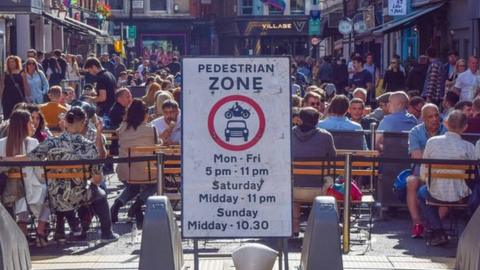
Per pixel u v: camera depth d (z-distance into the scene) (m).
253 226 12.31
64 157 16.62
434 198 16.42
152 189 19.27
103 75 31.28
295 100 23.97
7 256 12.84
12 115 17.00
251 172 12.31
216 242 17.03
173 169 17.95
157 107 24.08
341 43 78.94
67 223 18.83
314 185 16.69
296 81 54.28
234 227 12.30
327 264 11.79
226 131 12.32
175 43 111.50
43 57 44.53
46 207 16.84
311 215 12.17
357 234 17.72
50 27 64.25
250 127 12.32
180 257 13.20
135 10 109.69
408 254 16.08
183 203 12.29
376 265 14.90
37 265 15.01
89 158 16.69
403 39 59.91
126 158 15.31
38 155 16.61
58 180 16.72
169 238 11.95
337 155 16.78
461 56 44.50
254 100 12.34
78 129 16.84
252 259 12.38
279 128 12.34
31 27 59.72
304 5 106.12
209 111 12.32
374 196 19.23
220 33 110.88
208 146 12.31
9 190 16.59
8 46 53.50
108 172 25.86
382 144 19.38
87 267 14.84
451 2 46.38
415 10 53.69
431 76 32.34
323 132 16.80
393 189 18.77
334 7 88.50
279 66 12.35
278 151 12.32
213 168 12.31
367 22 68.25
